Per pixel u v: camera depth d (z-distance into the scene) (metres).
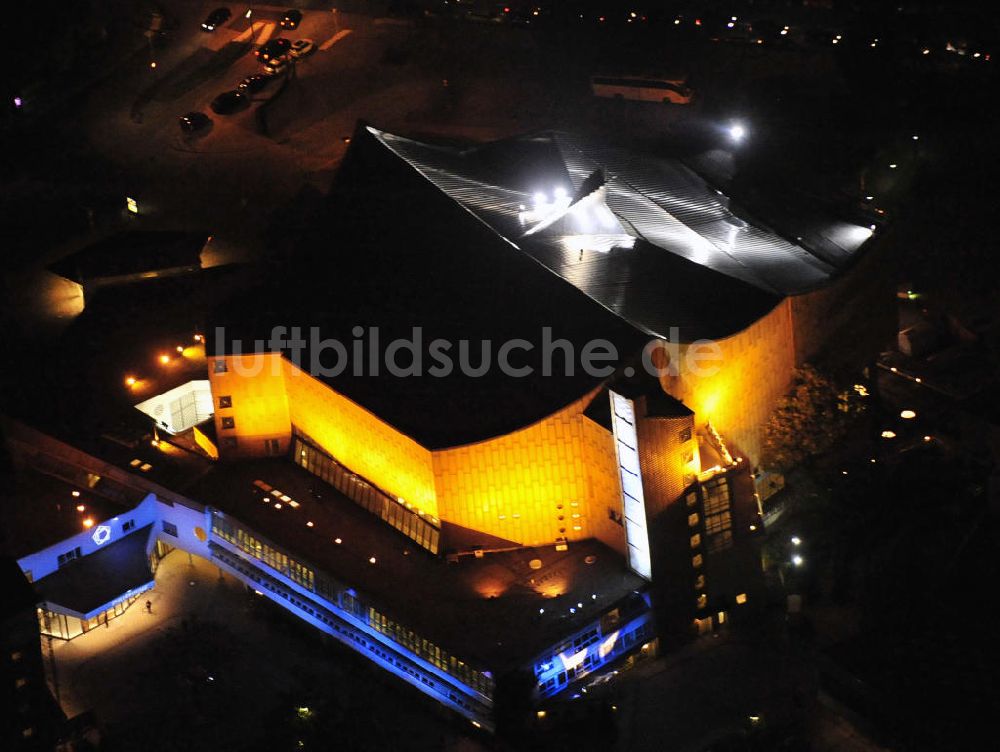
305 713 156.50
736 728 153.50
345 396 171.25
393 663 161.75
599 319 167.00
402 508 171.62
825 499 177.25
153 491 179.62
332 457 179.38
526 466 163.62
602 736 153.00
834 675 154.12
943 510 176.50
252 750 154.75
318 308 183.38
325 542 170.88
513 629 156.62
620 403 153.88
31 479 183.00
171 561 181.88
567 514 167.00
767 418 180.12
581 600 159.88
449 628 157.25
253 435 183.12
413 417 166.75
